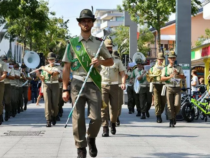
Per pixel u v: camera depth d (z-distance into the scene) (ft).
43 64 63.72
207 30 141.08
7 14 67.51
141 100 49.03
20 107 60.08
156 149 27.09
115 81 33.06
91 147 22.40
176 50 49.01
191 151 26.45
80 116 21.49
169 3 84.17
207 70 94.84
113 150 26.58
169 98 39.96
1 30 95.04
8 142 29.78
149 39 165.58
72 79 21.99
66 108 68.90
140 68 50.85
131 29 93.30
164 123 43.70
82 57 21.79
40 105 77.61
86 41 22.00
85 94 21.63
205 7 72.33
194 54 101.71
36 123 43.21
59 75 43.06
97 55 21.67
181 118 46.14
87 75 21.34
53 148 27.30
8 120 46.73
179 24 48.85
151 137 32.58
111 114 33.58
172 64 40.40
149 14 89.76
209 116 49.08
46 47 131.64
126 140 30.86
